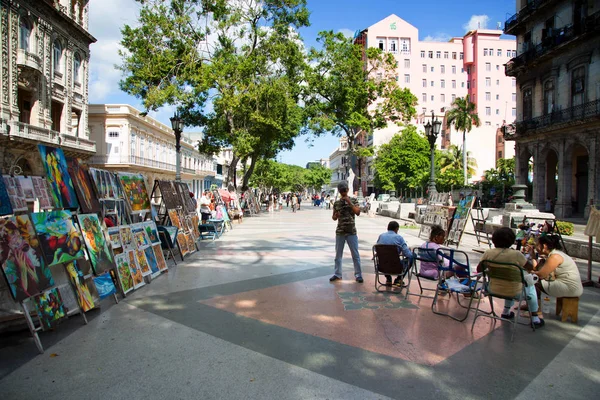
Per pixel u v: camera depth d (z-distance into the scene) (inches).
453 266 219.5
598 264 330.3
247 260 361.7
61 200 200.7
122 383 129.3
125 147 1412.4
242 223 807.7
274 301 226.5
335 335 173.2
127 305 219.0
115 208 276.7
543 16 1040.8
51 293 175.9
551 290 193.3
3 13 816.9
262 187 2576.3
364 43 2832.2
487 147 2418.8
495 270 179.9
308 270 315.3
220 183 3043.8
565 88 963.3
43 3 918.4
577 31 898.1
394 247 235.0
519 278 173.3
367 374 136.3
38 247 169.5
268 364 143.9
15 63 852.6
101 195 253.1
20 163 889.5
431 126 623.2
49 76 965.2
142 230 291.7
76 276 193.9
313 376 134.6
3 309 174.9
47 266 172.7
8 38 833.5
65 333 175.0
